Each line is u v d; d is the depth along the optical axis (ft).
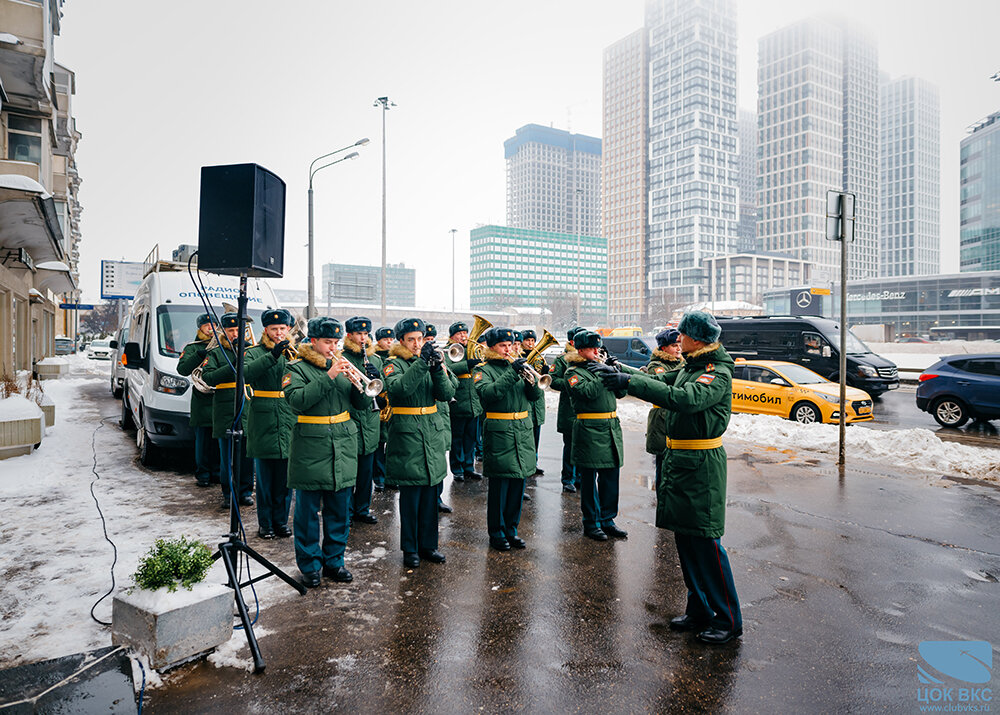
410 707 9.74
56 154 89.61
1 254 48.75
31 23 47.37
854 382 56.39
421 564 16.14
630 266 444.14
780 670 10.99
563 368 23.79
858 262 481.05
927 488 23.56
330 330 14.65
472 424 26.20
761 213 451.12
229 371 20.27
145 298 30.45
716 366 12.16
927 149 602.85
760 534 18.39
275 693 10.07
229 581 12.04
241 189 13.20
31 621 12.27
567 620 12.89
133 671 10.41
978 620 12.96
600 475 18.62
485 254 447.42
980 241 304.30
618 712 9.68
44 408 34.12
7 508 19.71
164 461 27.22
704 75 398.42
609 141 461.78
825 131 430.20
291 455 14.73
